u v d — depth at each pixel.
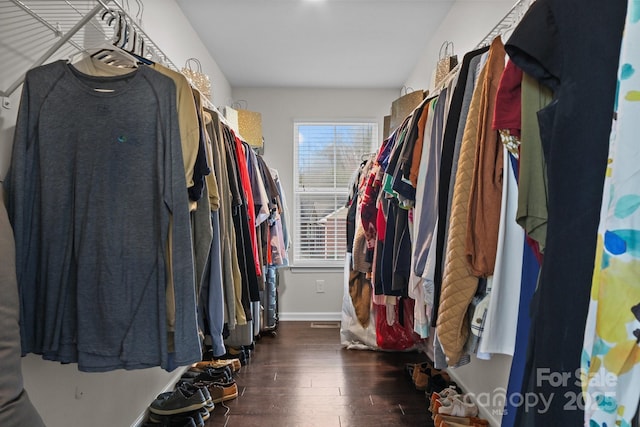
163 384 1.97
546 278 0.56
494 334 0.86
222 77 3.32
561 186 0.56
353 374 2.36
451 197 1.03
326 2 2.26
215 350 1.21
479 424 1.64
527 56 0.67
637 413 0.46
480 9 1.88
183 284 0.92
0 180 0.94
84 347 0.90
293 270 3.72
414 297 1.31
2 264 0.71
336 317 3.72
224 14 2.39
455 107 1.05
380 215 1.82
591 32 0.55
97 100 0.93
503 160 0.85
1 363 0.66
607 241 0.49
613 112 0.51
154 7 1.96
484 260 0.87
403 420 1.79
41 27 1.09
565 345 0.53
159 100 0.95
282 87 3.71
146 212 0.93
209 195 1.18
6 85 0.97
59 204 0.91
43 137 0.92
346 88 3.72
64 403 1.17
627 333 0.47
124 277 0.91
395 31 2.61
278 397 2.03
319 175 3.79
